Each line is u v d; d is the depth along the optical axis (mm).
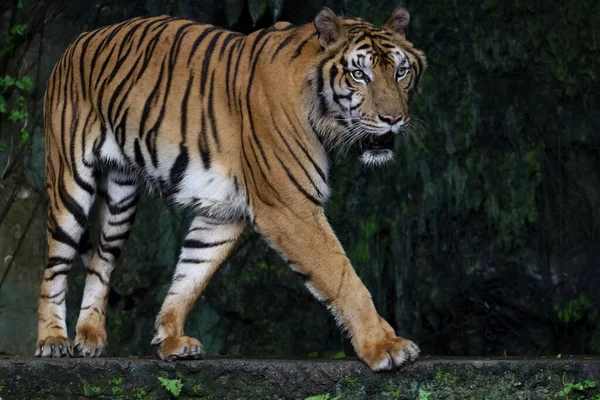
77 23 12148
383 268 12414
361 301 6902
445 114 12633
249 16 12320
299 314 12117
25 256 11773
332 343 12070
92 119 8289
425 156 12555
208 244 8000
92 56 8344
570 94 12648
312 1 12484
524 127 12680
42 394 7008
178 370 7027
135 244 11984
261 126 7266
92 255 8836
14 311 11688
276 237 7262
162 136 7859
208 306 12008
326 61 7102
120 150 8211
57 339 8000
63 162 8312
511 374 6914
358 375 6859
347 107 7066
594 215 12523
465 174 12602
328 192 7312
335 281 6980
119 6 12289
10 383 7008
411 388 6848
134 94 8008
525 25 12695
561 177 12609
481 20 12688
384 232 12438
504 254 12547
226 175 7633
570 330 12414
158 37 8102
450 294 12516
